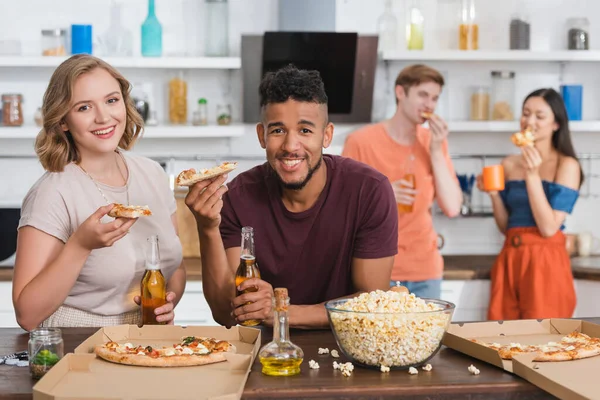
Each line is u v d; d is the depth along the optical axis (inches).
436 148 152.3
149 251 86.8
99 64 87.4
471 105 174.6
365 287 93.3
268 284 86.4
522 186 155.1
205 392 64.3
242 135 176.4
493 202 159.2
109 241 80.9
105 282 89.7
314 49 164.4
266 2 175.0
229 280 89.6
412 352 70.7
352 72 166.4
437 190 153.3
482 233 181.2
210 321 155.0
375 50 167.0
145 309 86.4
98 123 86.7
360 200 91.4
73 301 90.1
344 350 72.9
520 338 80.9
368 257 92.4
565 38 179.9
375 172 93.7
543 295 151.5
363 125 175.3
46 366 70.1
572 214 182.7
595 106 181.8
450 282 159.2
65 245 81.4
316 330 88.8
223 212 94.9
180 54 173.3
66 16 171.8
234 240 94.8
